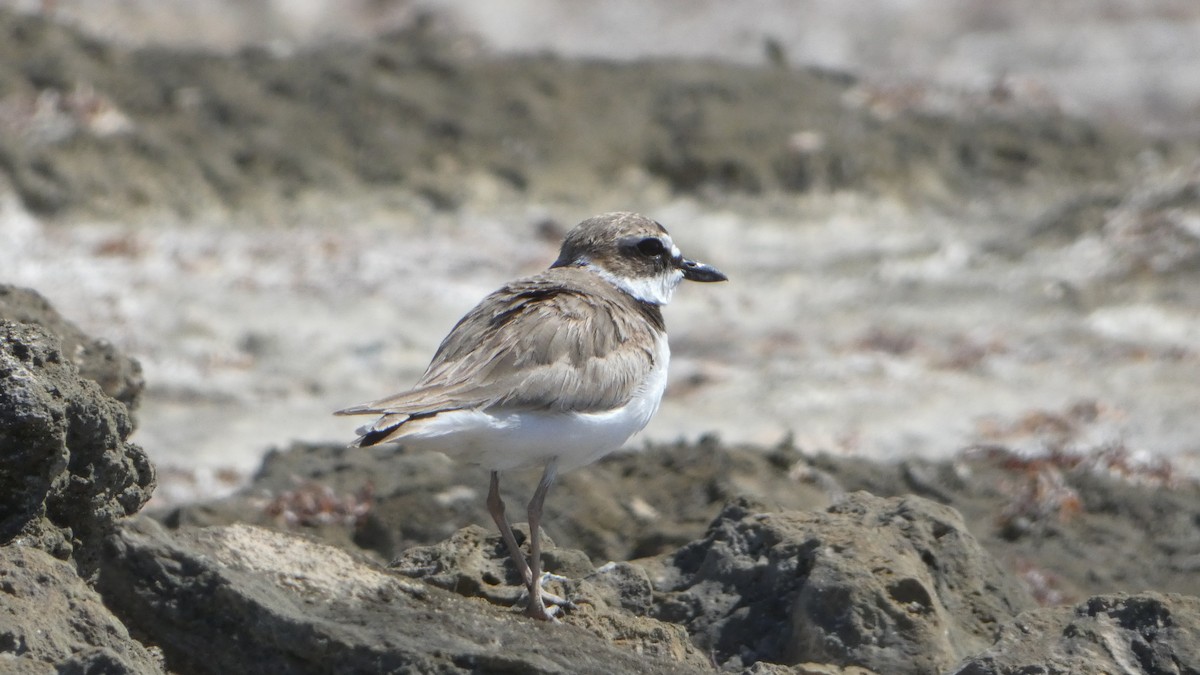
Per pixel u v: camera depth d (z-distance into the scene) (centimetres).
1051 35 3356
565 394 730
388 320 1819
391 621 646
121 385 947
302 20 3198
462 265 2017
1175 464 1364
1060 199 2375
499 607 720
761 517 781
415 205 2214
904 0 3562
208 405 1534
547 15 3400
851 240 2230
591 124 2414
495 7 3372
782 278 2050
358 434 670
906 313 1888
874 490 1188
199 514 1052
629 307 806
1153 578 1103
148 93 2309
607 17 3422
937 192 2391
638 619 720
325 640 609
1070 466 1291
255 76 2416
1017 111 2630
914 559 748
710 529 810
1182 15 3497
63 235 1992
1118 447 1318
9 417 608
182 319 1758
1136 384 1602
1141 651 643
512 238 2139
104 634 586
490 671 604
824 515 785
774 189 2333
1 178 2056
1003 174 2445
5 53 2298
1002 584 772
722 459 1147
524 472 1114
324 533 1060
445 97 2434
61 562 610
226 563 682
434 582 748
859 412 1534
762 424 1491
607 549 1034
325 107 2362
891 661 695
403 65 2506
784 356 1720
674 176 2352
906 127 2531
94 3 3003
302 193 2197
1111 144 2541
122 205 2095
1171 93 3012
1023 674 635
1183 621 648
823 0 3547
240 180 2192
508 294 780
